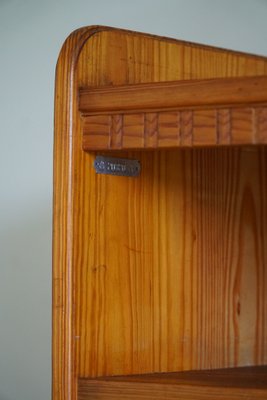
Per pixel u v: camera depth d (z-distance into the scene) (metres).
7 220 2.03
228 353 1.10
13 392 2.04
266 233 1.17
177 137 0.82
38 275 1.99
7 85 2.04
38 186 1.97
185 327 1.04
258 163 1.17
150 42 1.01
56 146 0.87
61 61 0.87
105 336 0.92
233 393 0.88
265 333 1.15
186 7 1.76
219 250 1.10
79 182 0.88
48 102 1.95
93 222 0.90
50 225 1.97
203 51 1.11
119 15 1.83
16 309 2.04
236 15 1.72
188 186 1.06
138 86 0.84
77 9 1.90
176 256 1.04
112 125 0.86
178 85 0.81
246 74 1.19
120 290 0.94
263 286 1.16
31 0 2.00
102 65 0.92
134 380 0.90
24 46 2.00
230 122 0.79
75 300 0.87
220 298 1.10
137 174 0.97
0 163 2.04
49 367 1.97
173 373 1.00
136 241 0.97
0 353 2.06
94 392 0.88
